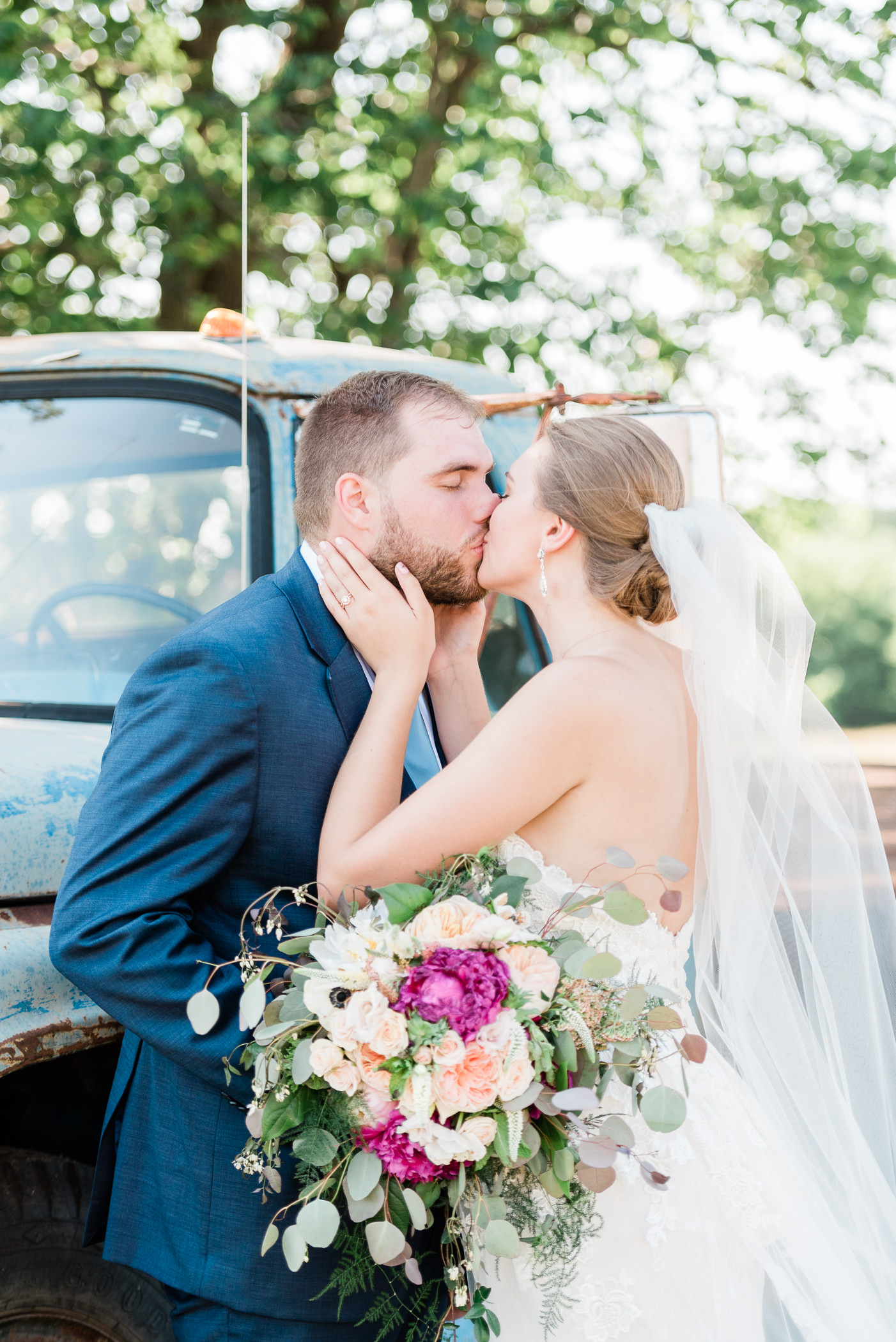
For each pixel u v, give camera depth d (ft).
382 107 30.40
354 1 29.25
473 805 5.47
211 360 8.12
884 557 84.48
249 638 5.80
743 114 34.53
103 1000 5.31
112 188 27.61
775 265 36.94
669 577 5.94
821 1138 6.07
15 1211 6.22
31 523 8.13
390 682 5.95
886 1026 6.30
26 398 8.46
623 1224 5.48
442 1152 4.85
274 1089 5.16
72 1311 6.25
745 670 6.11
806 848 6.37
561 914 5.54
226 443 7.93
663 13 33.06
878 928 6.47
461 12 29.60
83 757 6.54
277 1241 5.50
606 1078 5.20
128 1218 5.91
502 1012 4.86
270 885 5.78
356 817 5.66
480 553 6.45
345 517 6.36
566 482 6.09
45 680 7.52
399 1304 5.72
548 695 5.63
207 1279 5.55
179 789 5.42
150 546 7.92
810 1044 6.14
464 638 7.33
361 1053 4.87
